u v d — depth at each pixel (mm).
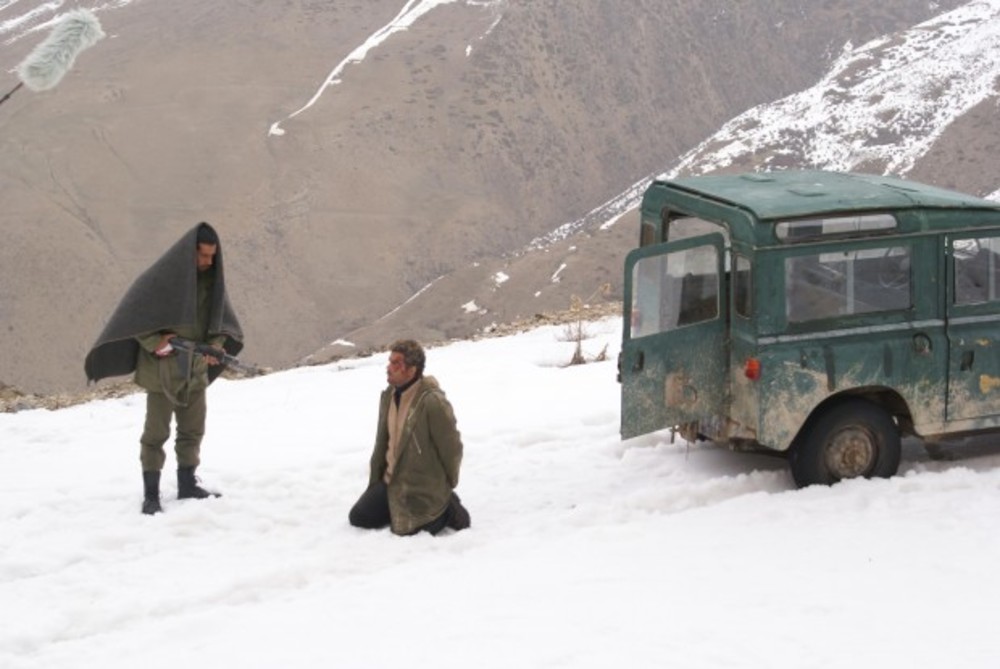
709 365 8234
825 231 7867
